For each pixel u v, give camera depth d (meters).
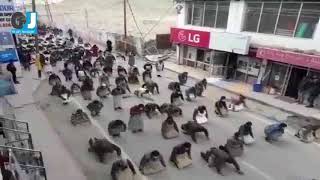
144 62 26.78
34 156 9.29
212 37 20.97
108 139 12.40
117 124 12.38
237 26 19.91
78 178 9.60
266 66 18.73
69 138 12.37
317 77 16.17
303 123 14.17
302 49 16.55
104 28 45.69
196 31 22.30
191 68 24.56
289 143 12.63
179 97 16.45
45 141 11.85
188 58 25.17
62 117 14.45
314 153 11.90
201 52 23.81
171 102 16.25
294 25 16.89
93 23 52.94
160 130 13.37
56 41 34.00
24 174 7.36
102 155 10.61
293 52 16.39
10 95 16.80
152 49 29.55
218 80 21.11
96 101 14.71
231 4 19.84
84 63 22.05
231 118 14.91
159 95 18.11
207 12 22.25
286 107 16.12
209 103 16.89
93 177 9.81
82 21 56.34
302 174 10.47
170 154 11.36
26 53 23.56
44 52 27.45
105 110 15.51
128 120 14.30
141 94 17.39
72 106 15.96
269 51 17.58
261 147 12.22
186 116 14.97
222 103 15.08
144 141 12.33
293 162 11.20
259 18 18.67
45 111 15.12
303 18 16.33
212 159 10.57
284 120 14.70
